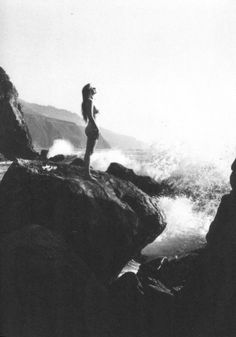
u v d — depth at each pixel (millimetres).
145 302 6484
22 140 61219
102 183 8406
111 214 7848
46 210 7668
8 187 7914
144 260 11094
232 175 6398
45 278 5742
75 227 7582
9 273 5750
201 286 6000
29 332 5227
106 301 6004
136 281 6906
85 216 7605
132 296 6543
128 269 10164
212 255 5945
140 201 8570
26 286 5629
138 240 8297
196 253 9570
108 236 7781
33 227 6480
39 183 7797
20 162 8242
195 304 5891
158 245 12352
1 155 56906
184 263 8492
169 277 8109
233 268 5371
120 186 8648
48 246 6137
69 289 5762
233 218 5910
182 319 5918
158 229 8703
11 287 5613
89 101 7957
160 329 5859
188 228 14156
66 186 7703
